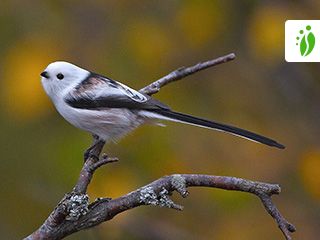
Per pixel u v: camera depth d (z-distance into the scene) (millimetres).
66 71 8805
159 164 11609
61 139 11961
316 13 12695
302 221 11875
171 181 5996
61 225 6000
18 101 12008
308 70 13250
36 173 12008
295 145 12586
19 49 12453
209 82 12703
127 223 11328
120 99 8617
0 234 12078
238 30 12680
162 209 11547
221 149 11852
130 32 12672
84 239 11008
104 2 12891
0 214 12117
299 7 12703
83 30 12812
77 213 5969
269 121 12789
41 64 12242
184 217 11578
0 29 12688
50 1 12938
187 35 12586
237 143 11891
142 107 8586
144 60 12500
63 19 12852
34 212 12094
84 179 6176
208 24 12555
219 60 8141
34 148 12008
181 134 11781
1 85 12125
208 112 12523
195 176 5965
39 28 12766
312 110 13023
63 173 11781
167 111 8547
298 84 13219
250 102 12766
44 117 12031
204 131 11867
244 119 12656
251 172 11867
